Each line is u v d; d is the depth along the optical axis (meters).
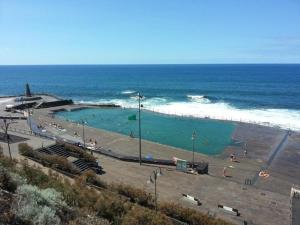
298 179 36.75
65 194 18.09
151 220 18.34
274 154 46.50
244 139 54.34
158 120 70.12
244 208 27.86
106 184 27.58
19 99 87.38
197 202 27.98
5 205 12.30
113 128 63.50
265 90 127.81
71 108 82.69
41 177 20.34
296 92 119.88
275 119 69.75
